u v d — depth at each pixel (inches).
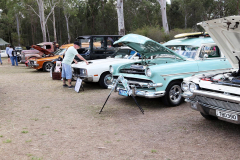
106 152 145.4
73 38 2301.9
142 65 256.8
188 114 218.7
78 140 164.9
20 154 143.6
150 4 1734.7
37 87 375.9
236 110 150.0
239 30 153.1
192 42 260.7
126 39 233.1
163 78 229.6
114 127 190.5
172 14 1673.2
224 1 1485.0
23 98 300.4
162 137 167.2
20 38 2075.5
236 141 156.1
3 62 975.6
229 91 150.6
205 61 253.9
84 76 334.3
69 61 351.3
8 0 1429.6
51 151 147.6
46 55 623.2
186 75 241.9
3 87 380.8
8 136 172.7
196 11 1567.4
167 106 247.0
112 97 298.2
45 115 226.5
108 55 436.5
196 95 171.8
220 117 161.2
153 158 136.2
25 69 671.1
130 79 249.3
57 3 1552.7
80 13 2102.6
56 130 184.5
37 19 2266.2
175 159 134.3
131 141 161.6
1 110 244.5
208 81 170.6
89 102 275.1
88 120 209.8
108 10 1930.4
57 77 449.1
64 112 236.2
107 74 348.8
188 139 162.2
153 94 224.7
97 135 173.8
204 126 186.2
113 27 1952.5
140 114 224.7
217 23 157.2
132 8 1846.7
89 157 139.0
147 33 877.8
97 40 424.2
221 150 143.8
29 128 190.2
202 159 133.2
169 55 274.4
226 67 264.1
